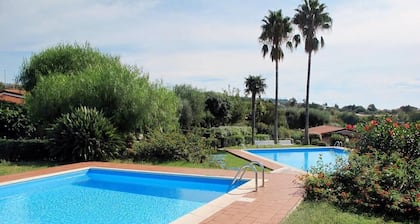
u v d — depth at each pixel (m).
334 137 27.00
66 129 14.02
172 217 7.15
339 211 5.95
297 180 8.91
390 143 7.86
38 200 8.58
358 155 7.43
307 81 28.61
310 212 5.82
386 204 5.93
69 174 11.09
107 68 17.06
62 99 16.11
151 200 8.55
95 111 14.53
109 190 9.72
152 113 17.20
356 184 6.61
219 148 22.44
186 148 14.59
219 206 6.36
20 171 11.60
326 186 6.93
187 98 33.03
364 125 8.60
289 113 46.88
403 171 6.32
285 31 29.02
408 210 5.73
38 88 17.00
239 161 15.32
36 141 15.04
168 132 16.41
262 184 8.27
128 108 16.27
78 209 7.75
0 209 7.74
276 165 13.52
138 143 15.16
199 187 10.05
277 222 5.38
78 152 13.74
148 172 10.98
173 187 10.12
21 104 20.39
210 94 37.06
